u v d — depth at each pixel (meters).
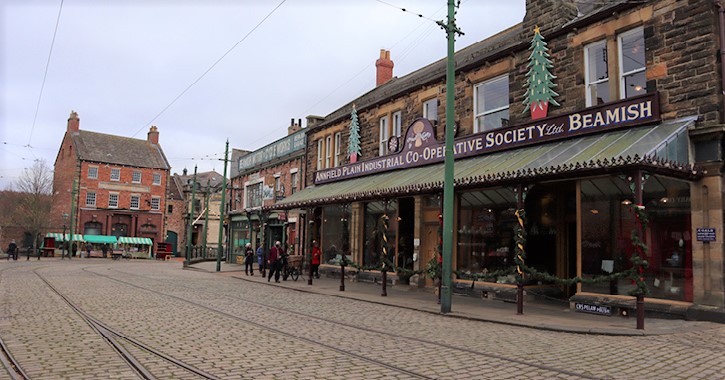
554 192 16.30
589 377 6.64
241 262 37.47
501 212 16.41
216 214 65.44
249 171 38.25
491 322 11.52
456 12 14.94
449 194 13.09
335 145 26.86
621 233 12.80
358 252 22.95
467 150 17.48
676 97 12.27
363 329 10.21
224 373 6.59
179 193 69.69
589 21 14.34
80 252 54.06
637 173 10.71
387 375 6.61
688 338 9.34
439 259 15.68
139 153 64.75
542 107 15.35
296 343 8.61
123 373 6.53
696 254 11.59
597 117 13.59
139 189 62.75
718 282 11.23
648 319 11.64
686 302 11.67
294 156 30.91
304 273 26.94
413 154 20.00
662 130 11.91
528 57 16.12
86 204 59.16
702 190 11.67
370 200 18.31
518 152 15.30
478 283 16.55
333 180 25.41
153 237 63.12
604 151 11.97
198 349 8.02
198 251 56.59
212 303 14.07
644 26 13.07
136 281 21.17
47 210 55.69
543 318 11.82
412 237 21.03
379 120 23.44
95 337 8.87
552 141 14.77
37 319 10.76
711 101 11.66
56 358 7.29
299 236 28.86
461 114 18.62
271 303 14.38
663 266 12.16
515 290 15.21
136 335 9.10
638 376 6.73
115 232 61.06
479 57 17.89
